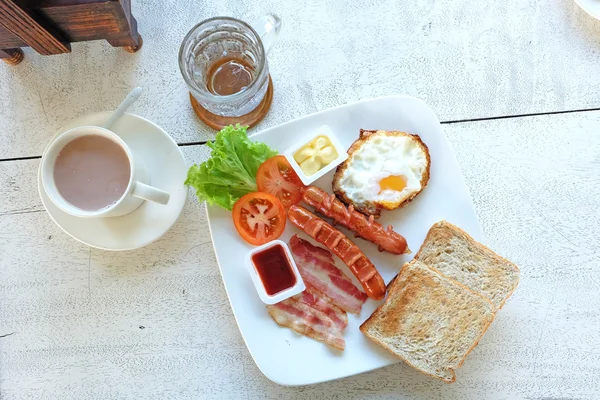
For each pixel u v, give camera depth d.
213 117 0.67
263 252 0.62
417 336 0.62
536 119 0.68
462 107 0.68
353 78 0.68
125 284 0.66
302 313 0.63
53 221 0.67
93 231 0.63
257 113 0.67
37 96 0.68
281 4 0.69
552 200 0.67
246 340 0.62
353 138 0.65
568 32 0.68
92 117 0.62
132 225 0.63
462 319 0.62
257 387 0.65
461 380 0.65
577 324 0.65
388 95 0.67
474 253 0.63
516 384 0.65
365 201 0.63
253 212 0.62
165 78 0.68
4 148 0.67
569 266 0.66
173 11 0.69
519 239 0.66
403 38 0.69
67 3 0.57
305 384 0.61
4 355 0.66
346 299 0.63
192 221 0.67
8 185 0.67
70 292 0.66
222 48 0.66
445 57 0.68
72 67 0.68
